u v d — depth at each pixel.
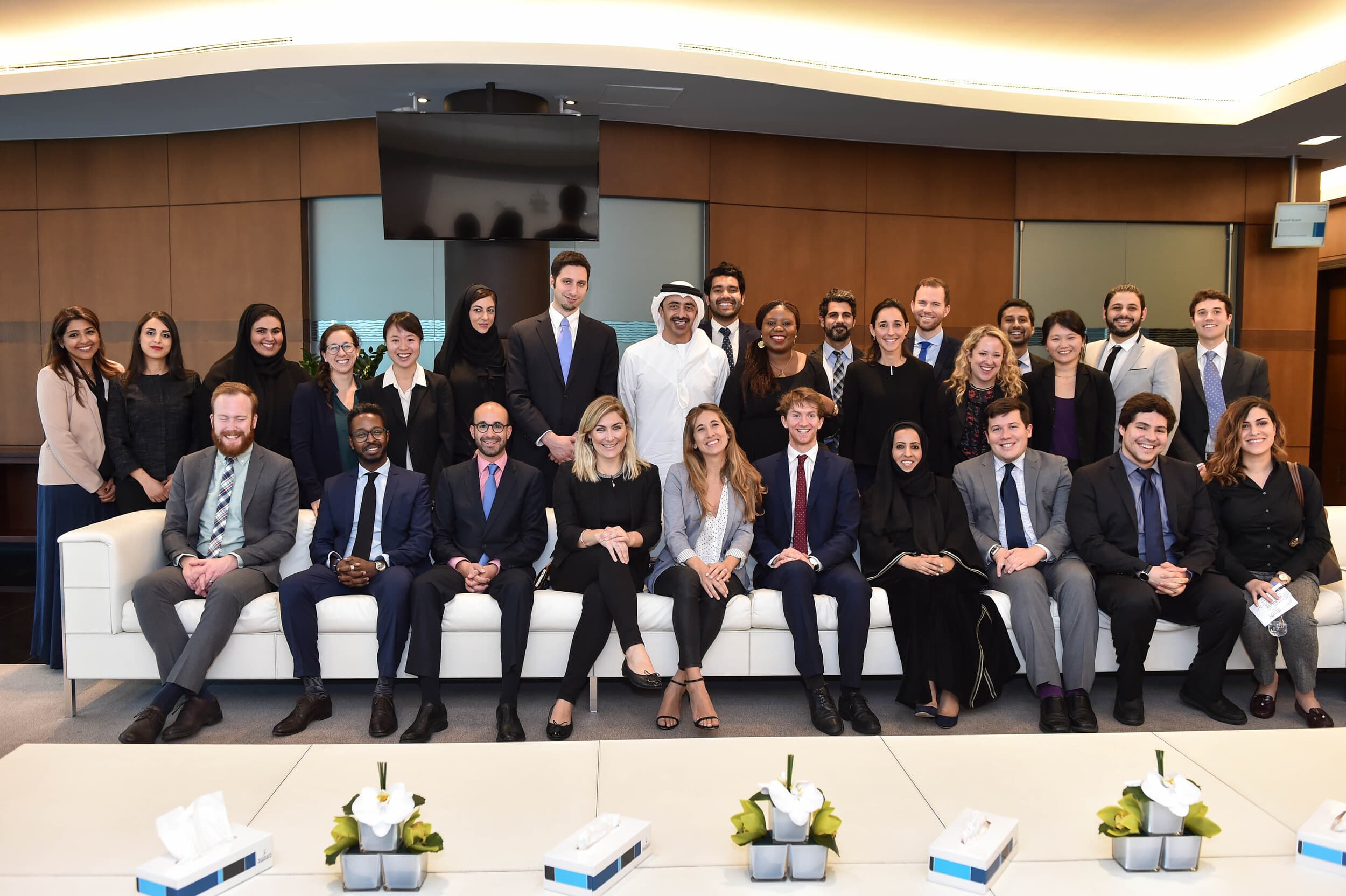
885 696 3.91
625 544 3.59
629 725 3.51
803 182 7.07
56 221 7.09
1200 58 6.20
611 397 3.78
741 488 3.78
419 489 3.81
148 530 3.77
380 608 3.50
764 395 4.21
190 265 6.98
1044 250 7.48
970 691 3.53
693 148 6.83
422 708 3.41
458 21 5.66
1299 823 2.11
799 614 3.54
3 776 2.33
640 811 2.16
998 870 1.88
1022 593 3.58
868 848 2.00
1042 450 4.27
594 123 5.84
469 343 4.50
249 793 2.24
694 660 3.45
